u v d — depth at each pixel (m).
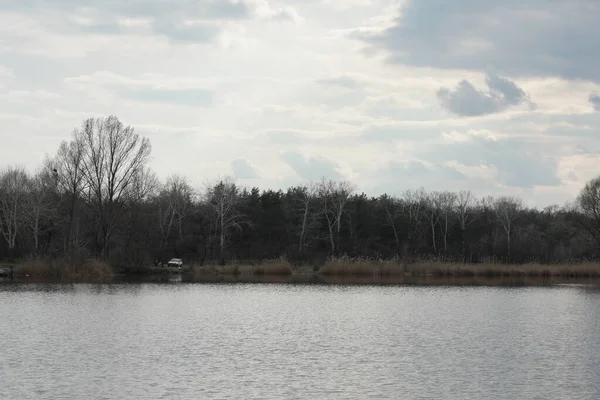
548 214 171.50
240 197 132.38
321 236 134.12
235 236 130.25
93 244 100.38
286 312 51.81
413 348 36.47
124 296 62.38
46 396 26.14
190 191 133.62
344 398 26.28
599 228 117.69
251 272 97.19
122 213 94.88
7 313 49.03
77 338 38.66
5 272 84.25
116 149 93.69
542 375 30.17
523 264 99.19
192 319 47.25
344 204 136.12
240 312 51.56
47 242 108.94
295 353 34.91
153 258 104.81
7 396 26.11
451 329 43.28
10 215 109.06
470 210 160.88
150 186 111.31
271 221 133.62
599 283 83.12
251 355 34.28
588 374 30.39
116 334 40.28
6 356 33.41
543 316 49.75
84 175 92.94
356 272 93.06
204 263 109.19
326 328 43.56
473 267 94.12
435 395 26.81
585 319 48.06
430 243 144.50
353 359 33.44
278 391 27.19
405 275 94.19
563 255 113.69
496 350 35.88
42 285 73.38
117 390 27.08
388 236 142.25
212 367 31.39
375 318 48.50
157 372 30.25
